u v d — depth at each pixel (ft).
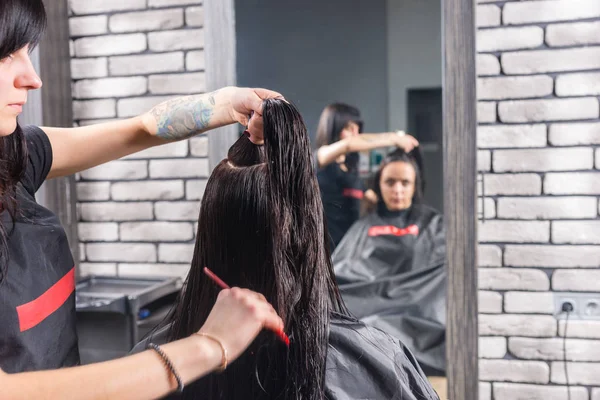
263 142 2.55
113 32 6.80
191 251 6.82
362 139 6.89
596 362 5.87
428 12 6.50
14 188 2.77
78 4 6.85
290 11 6.71
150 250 6.95
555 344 5.96
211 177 2.59
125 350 6.04
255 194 2.43
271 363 2.47
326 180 7.00
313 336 2.47
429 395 2.80
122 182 6.97
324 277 2.57
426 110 6.72
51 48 6.64
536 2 5.69
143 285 6.74
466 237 5.98
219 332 2.08
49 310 2.88
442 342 6.76
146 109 6.77
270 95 2.98
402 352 2.81
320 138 6.96
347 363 2.55
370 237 6.96
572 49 5.65
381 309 6.91
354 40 6.72
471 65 5.82
